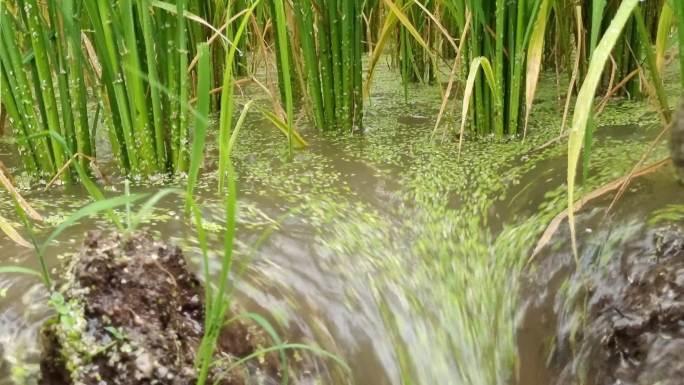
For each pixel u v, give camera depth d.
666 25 0.81
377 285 0.79
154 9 0.87
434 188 0.91
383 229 0.85
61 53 0.86
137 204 0.83
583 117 0.67
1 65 0.85
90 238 0.66
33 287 0.68
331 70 1.06
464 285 0.82
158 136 0.90
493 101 1.01
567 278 0.79
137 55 0.86
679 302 0.72
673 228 0.76
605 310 0.75
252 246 0.78
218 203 0.85
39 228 0.77
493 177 0.92
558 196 0.85
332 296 0.77
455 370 0.78
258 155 1.00
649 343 0.72
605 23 1.09
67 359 0.62
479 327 0.80
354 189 0.91
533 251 0.81
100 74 0.91
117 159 0.91
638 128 0.99
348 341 0.75
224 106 0.69
